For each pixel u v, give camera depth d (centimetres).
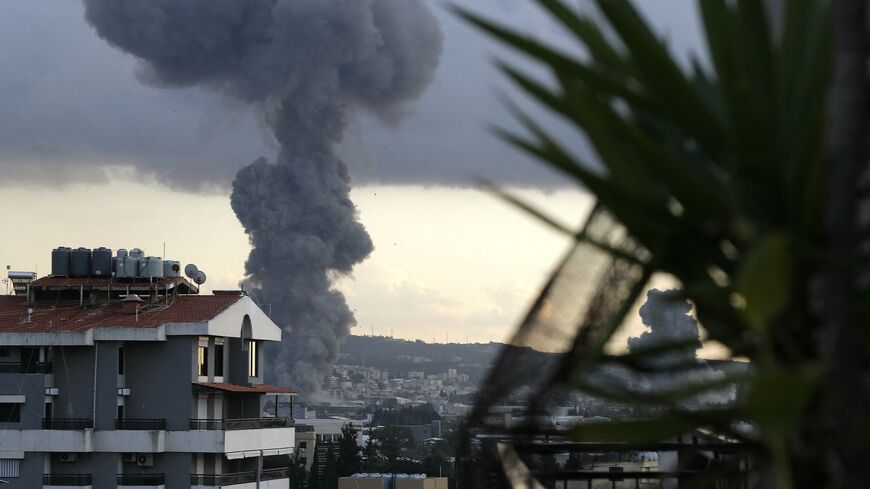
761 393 324
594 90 421
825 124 395
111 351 11562
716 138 423
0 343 11406
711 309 419
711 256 425
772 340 404
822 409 385
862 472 376
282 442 12744
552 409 587
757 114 405
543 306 560
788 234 392
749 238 376
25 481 11256
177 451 11550
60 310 12550
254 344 13138
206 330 11669
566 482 930
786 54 431
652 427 404
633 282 447
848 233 391
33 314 12394
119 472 11444
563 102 433
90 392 11494
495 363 624
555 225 435
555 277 548
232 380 12538
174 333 11706
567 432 408
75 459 11431
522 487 695
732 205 408
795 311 400
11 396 11288
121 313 12294
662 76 415
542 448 809
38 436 11275
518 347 594
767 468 410
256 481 12325
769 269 331
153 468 11531
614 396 422
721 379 384
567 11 450
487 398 636
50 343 11394
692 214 416
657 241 425
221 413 12075
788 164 411
